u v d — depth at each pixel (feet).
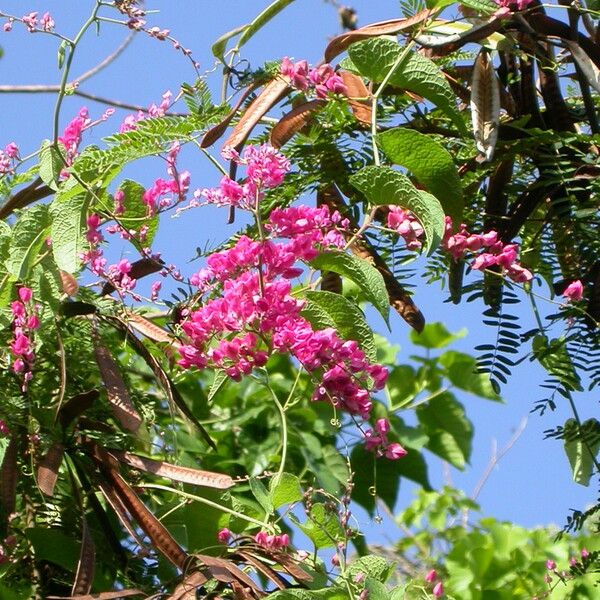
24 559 7.87
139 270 8.09
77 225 7.80
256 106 8.05
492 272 7.77
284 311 7.29
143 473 8.09
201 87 7.99
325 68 7.98
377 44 7.92
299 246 7.37
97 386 7.97
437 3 7.97
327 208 7.87
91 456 7.62
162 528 7.38
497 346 8.05
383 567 7.47
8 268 7.82
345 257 7.59
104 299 7.95
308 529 7.48
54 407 7.71
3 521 7.86
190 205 7.86
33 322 7.64
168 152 7.94
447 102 7.97
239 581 7.12
